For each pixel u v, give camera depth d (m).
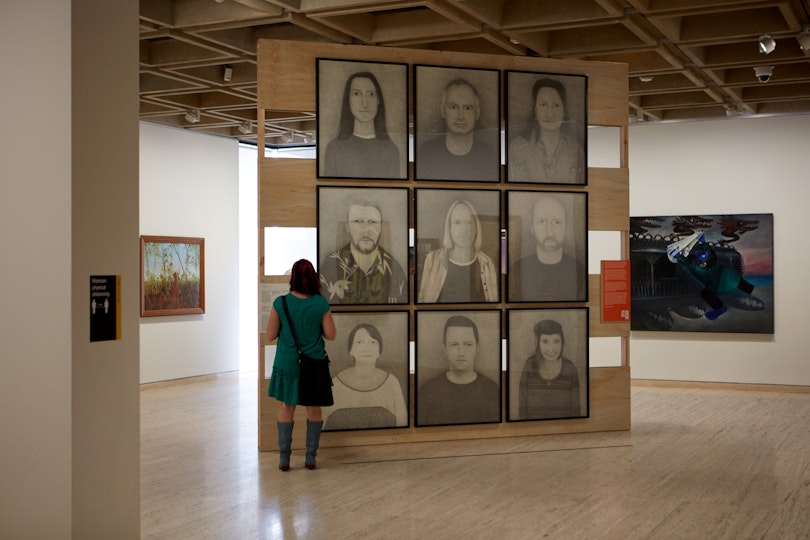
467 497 6.79
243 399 12.42
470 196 9.13
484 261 9.17
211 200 14.86
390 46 9.91
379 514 6.30
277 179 8.60
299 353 7.64
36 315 4.64
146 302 13.49
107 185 4.77
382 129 8.88
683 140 13.80
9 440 4.73
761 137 13.38
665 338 13.84
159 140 13.81
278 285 8.62
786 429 9.82
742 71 11.26
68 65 4.55
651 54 10.64
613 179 9.71
